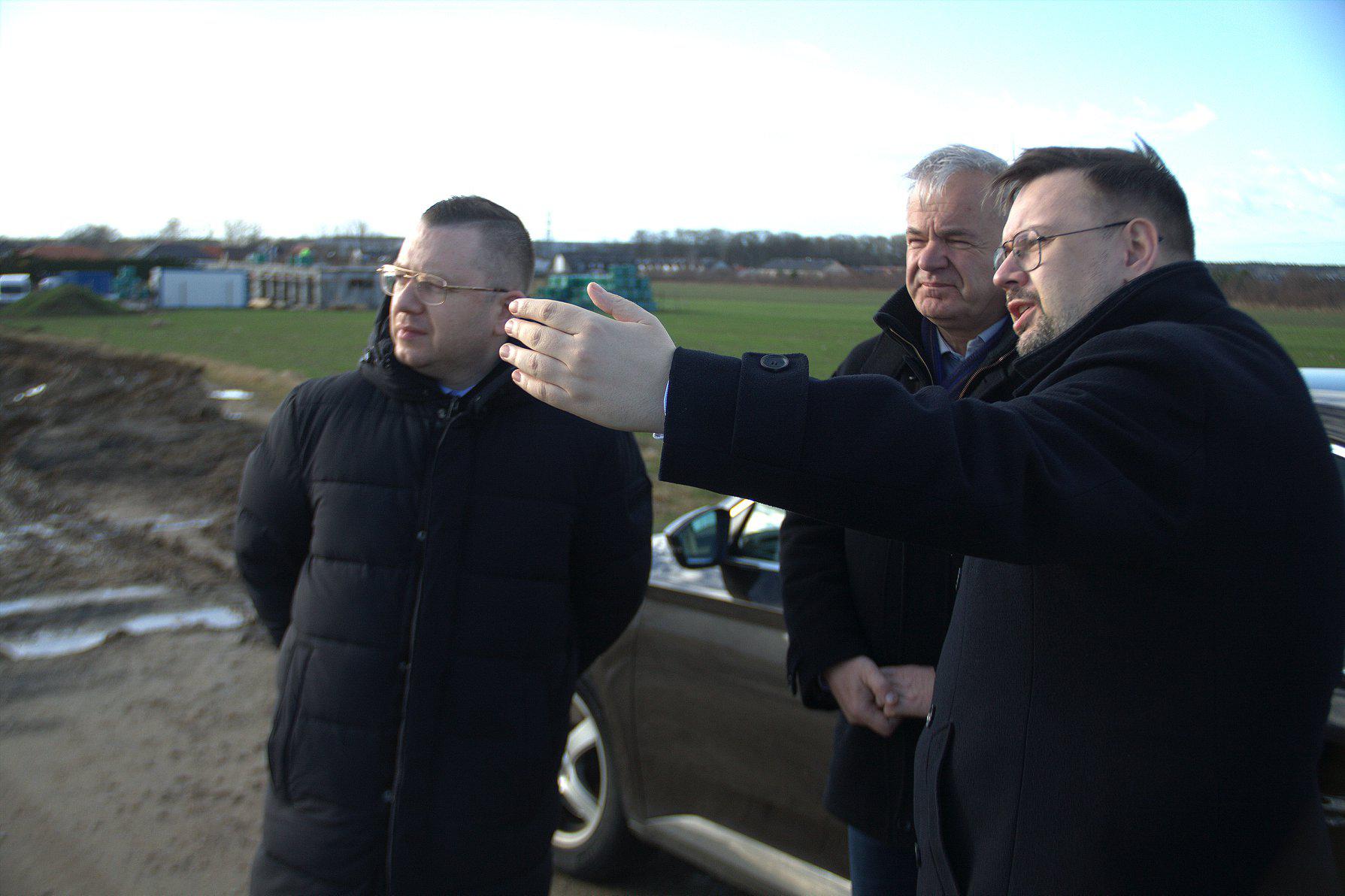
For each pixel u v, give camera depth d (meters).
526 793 1.82
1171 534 0.89
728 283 117.25
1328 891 1.04
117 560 6.04
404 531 1.80
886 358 1.97
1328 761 1.44
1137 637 0.99
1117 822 1.00
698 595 2.75
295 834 1.76
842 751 1.87
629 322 0.91
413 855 1.71
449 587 1.78
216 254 103.62
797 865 2.43
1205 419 0.91
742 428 0.85
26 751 3.54
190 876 2.79
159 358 19.48
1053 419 0.89
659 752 2.80
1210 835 0.99
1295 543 0.96
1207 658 0.97
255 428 11.25
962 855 1.17
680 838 2.72
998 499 0.82
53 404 13.17
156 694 4.06
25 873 2.80
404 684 1.76
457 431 1.81
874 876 1.84
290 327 38.03
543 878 1.86
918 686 1.71
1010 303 1.22
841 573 1.91
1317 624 0.99
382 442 1.83
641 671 2.85
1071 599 1.03
